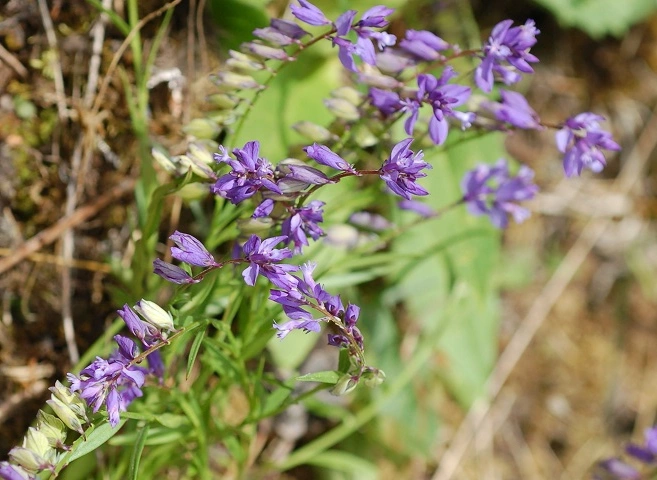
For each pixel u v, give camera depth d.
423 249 0.37
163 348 0.29
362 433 0.38
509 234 0.46
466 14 0.39
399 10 0.38
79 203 0.33
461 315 0.39
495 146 0.39
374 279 0.38
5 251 0.33
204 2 0.33
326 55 0.35
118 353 0.27
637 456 0.34
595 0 0.44
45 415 0.26
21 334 0.33
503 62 0.29
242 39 0.34
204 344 0.29
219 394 0.31
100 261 0.34
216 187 0.26
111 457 0.32
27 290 0.33
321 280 0.32
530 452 0.45
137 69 0.31
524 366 0.46
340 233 0.32
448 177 0.38
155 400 0.30
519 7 0.46
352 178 0.34
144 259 0.30
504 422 0.45
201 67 0.34
